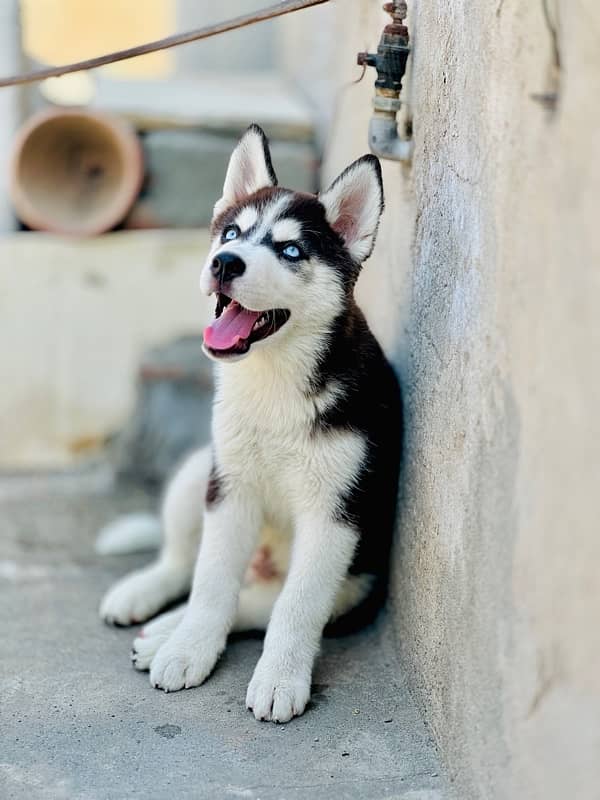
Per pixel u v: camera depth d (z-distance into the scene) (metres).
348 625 1.32
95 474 1.95
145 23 4.05
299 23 2.42
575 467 0.87
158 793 1.06
